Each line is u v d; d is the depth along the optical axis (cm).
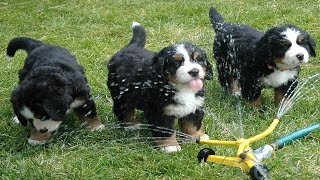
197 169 172
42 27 305
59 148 190
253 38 209
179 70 177
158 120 184
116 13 317
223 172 170
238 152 165
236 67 213
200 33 281
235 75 217
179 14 310
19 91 182
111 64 198
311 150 179
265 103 214
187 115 188
